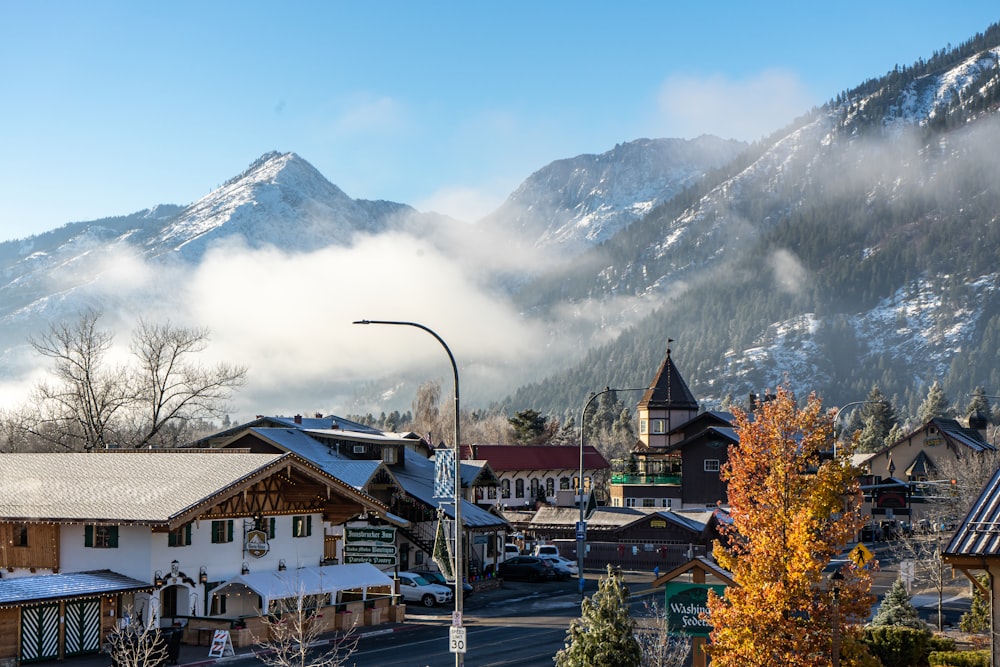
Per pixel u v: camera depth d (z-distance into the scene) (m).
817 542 31.50
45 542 49.88
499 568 79.75
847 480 32.47
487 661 43.78
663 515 87.62
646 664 36.44
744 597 31.77
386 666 42.59
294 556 56.34
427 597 63.44
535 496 143.50
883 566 86.50
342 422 100.88
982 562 28.31
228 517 51.97
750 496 33.06
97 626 45.41
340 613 53.44
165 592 49.97
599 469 148.50
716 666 31.88
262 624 48.97
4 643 41.84
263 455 54.25
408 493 74.50
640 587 72.69
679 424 131.62
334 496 58.31
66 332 105.56
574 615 59.38
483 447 142.75
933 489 122.50
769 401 33.56
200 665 43.12
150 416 89.00
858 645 31.39
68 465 56.56
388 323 32.66
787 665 30.55
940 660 40.56
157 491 50.56
